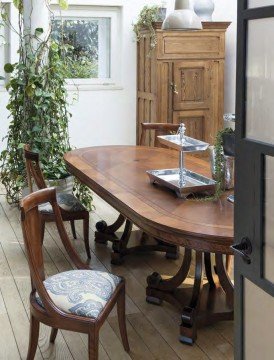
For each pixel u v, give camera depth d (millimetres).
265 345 1688
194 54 7062
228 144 3273
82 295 2730
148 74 7273
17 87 5691
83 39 7633
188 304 3342
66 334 3396
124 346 3160
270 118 1593
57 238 5117
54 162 5688
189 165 4301
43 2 5672
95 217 5746
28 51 5656
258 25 1616
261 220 1658
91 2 7398
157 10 7000
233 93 7391
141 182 3801
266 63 1596
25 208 2592
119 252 4449
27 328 3469
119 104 7750
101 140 7773
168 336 3354
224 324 3494
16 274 4297
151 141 7348
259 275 1682
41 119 5668
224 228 2805
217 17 7586
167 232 2857
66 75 6008
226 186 3539
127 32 7590
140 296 3889
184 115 7172
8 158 6246
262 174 1643
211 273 3736
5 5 7066
